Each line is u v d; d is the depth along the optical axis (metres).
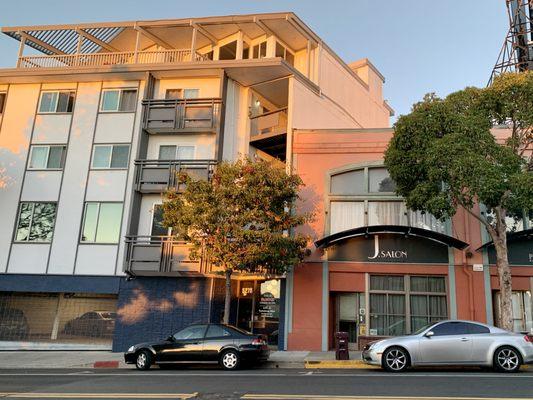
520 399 8.29
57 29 24.34
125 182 21.86
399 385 9.96
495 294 18.03
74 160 22.52
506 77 14.36
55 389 10.23
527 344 12.23
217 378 11.49
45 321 21.28
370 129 19.98
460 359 12.29
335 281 18.83
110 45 26.30
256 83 22.94
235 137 22.33
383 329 18.34
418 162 14.47
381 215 19.30
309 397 8.73
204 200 16.23
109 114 22.84
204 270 19.41
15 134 23.27
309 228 19.44
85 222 21.69
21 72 23.09
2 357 18.02
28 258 21.62
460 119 13.86
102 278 20.86
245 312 20.23
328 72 25.33
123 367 15.29
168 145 22.09
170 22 23.33
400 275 18.66
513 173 13.48
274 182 16.66
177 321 19.70
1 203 22.41
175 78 22.95
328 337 18.41
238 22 23.05
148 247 20.05
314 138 20.38
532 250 17.97
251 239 15.95
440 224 18.73
